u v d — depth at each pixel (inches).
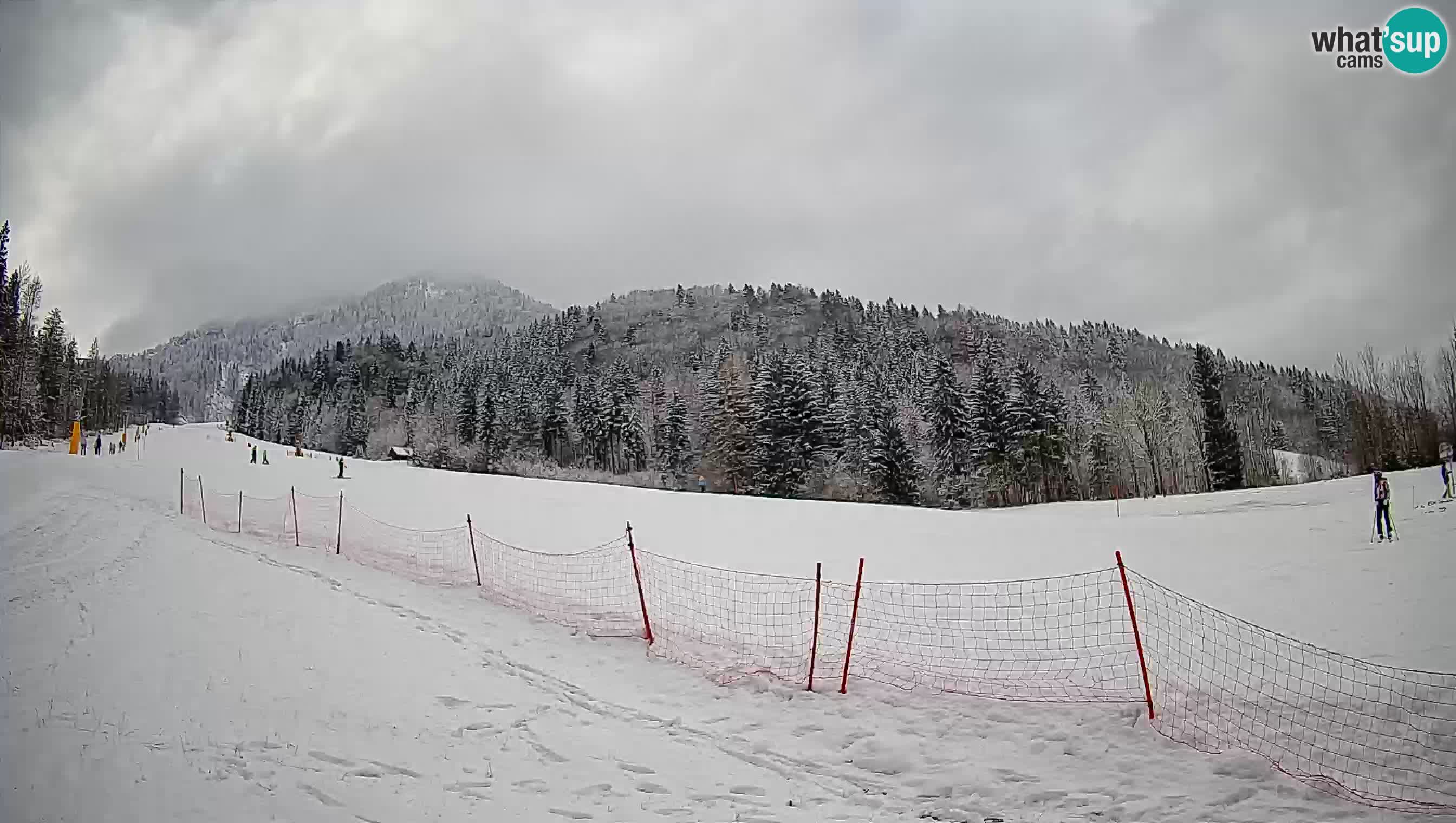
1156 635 367.2
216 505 952.3
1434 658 295.9
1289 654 320.5
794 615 447.5
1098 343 4537.4
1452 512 714.8
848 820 223.0
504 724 292.8
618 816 221.1
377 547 697.6
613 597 508.1
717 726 300.0
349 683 325.4
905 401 3043.8
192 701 287.9
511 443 3351.4
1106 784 236.4
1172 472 2273.6
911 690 319.3
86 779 219.0
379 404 4638.3
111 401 3779.5
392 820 209.3
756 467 2449.6
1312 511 922.1
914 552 687.7
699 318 6796.3
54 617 392.5
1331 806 215.0
